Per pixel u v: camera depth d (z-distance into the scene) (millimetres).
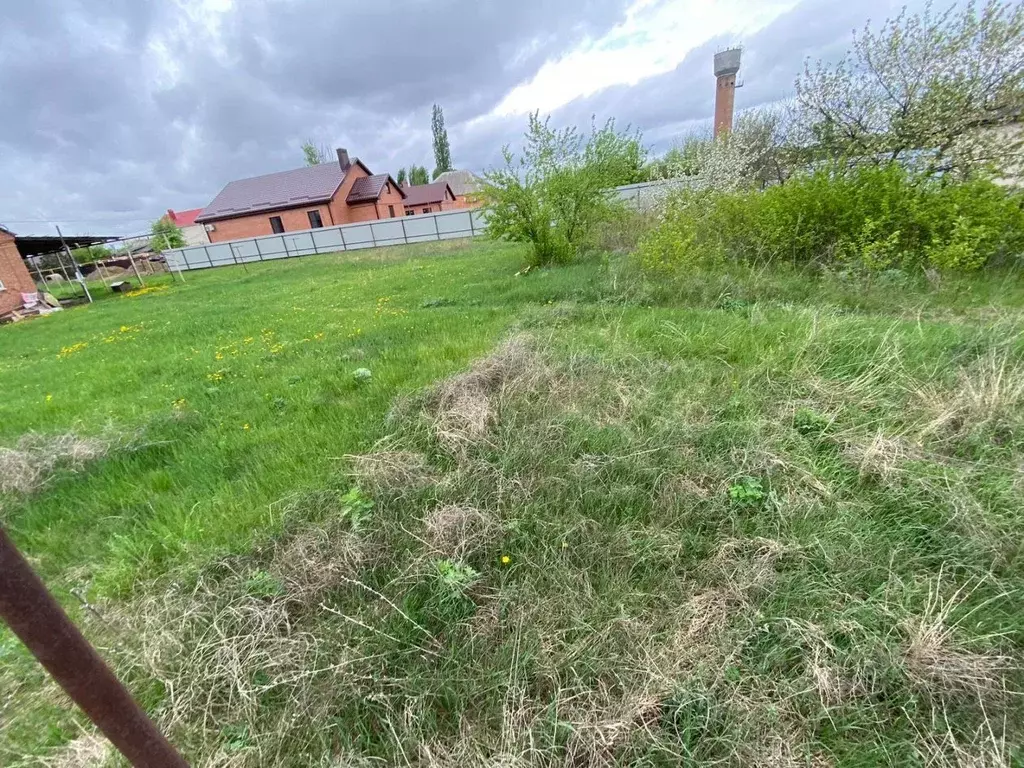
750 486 2219
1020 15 6938
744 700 1420
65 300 18031
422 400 3305
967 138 7414
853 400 2830
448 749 1384
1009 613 1597
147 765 897
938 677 1417
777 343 3730
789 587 1731
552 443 2668
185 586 1990
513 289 7312
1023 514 1905
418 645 1694
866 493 2154
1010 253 5090
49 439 3344
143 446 3232
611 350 3971
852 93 9055
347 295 9125
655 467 2402
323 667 1605
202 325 7598
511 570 1949
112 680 819
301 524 2260
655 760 1301
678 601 1770
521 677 1522
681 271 6078
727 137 11430
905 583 1701
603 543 2021
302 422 3363
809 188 6152
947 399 2697
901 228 5441
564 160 9586
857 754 1297
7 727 1542
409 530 2188
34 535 2430
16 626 679
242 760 1388
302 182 31750
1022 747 1272
